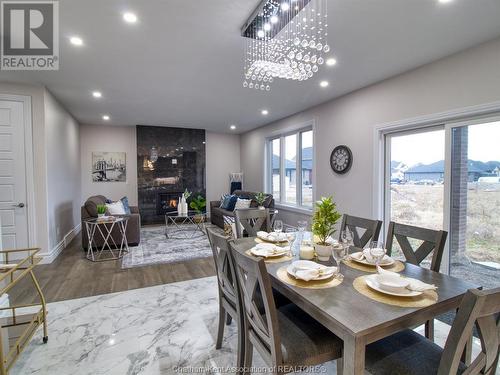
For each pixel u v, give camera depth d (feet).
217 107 16.92
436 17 7.19
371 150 12.60
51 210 13.30
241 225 9.62
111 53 9.44
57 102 14.79
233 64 10.38
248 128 24.58
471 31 7.89
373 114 12.45
